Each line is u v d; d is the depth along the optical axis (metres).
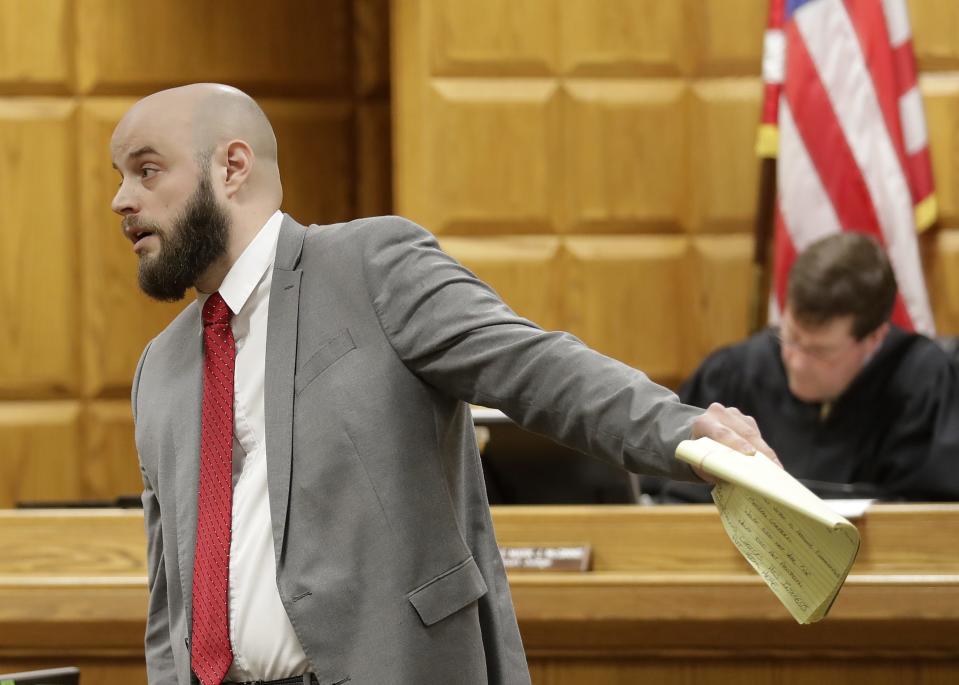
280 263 5.65
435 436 5.39
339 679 5.16
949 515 7.71
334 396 5.34
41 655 8.08
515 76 15.63
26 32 16.12
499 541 8.09
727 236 15.91
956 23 15.39
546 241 15.69
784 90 15.05
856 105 14.86
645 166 15.78
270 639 5.32
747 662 7.87
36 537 8.26
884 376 11.38
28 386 16.23
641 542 7.99
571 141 15.70
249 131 5.76
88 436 16.36
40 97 16.23
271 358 5.46
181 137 5.61
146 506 6.09
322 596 5.18
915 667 7.82
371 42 16.58
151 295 5.75
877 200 14.77
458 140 15.51
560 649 7.91
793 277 10.82
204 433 5.59
